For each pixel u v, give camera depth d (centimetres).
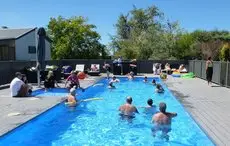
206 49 3803
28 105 1152
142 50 3891
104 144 761
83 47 4447
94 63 3172
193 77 2619
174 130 849
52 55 4350
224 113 1021
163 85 1983
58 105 1188
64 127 923
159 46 3753
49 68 2036
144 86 2031
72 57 4338
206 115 986
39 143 767
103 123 964
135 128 898
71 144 759
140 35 4172
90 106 1248
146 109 1092
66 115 1080
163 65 3212
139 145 749
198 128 859
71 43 4306
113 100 1420
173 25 3925
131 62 2939
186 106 1158
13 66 1947
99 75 2827
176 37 3797
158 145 747
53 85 1700
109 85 1898
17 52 3022
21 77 1451
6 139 757
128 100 1018
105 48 4625
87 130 885
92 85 1934
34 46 3256
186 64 3219
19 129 827
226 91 1642
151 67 3262
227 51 3316
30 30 3200
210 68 1970
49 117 1052
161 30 4081
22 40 3091
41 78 1919
